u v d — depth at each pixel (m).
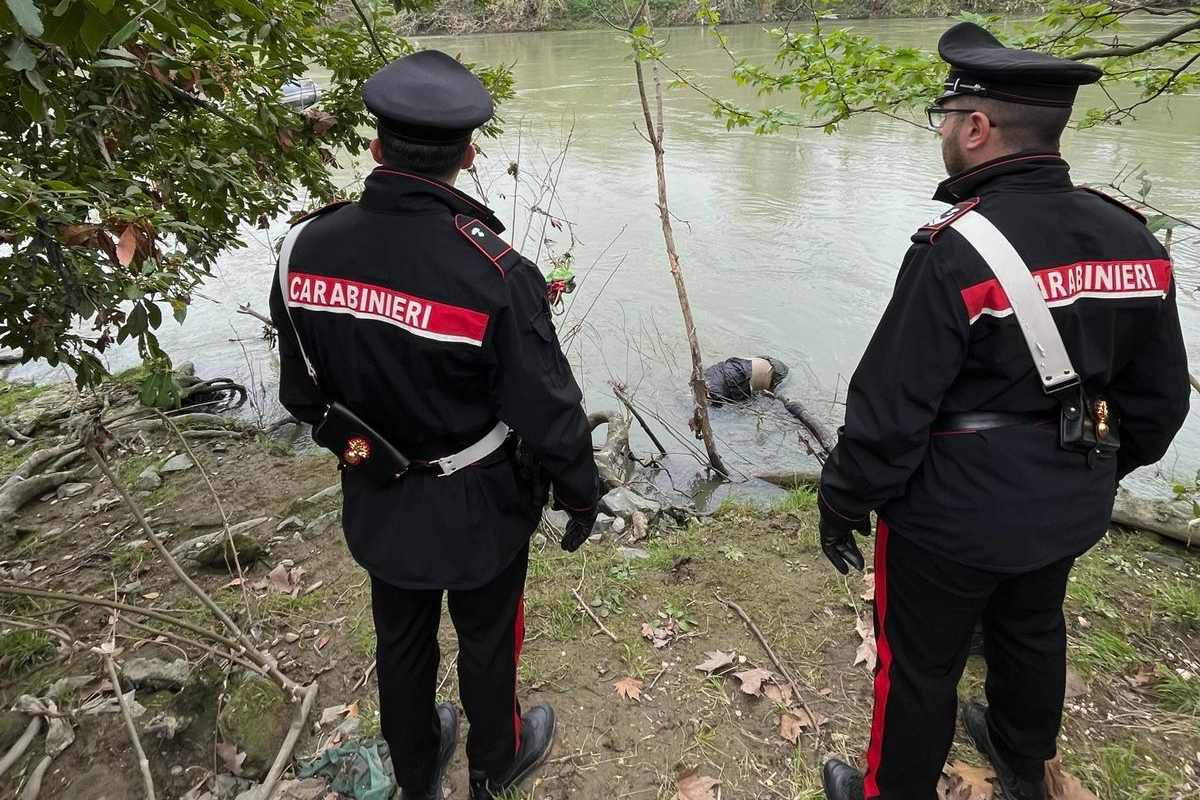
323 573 3.22
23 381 6.55
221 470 4.52
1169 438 1.56
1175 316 1.43
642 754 2.17
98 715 2.39
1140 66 3.57
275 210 3.57
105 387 5.77
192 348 7.09
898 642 1.61
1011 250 1.30
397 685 1.73
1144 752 2.09
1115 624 2.61
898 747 1.64
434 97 1.34
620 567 3.10
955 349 1.33
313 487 4.23
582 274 8.19
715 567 3.09
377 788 2.02
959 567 1.47
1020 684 1.71
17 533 3.81
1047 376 1.34
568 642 2.63
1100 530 1.45
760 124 3.83
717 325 7.07
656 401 6.01
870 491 1.46
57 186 1.92
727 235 9.12
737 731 2.24
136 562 3.41
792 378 6.22
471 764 1.92
